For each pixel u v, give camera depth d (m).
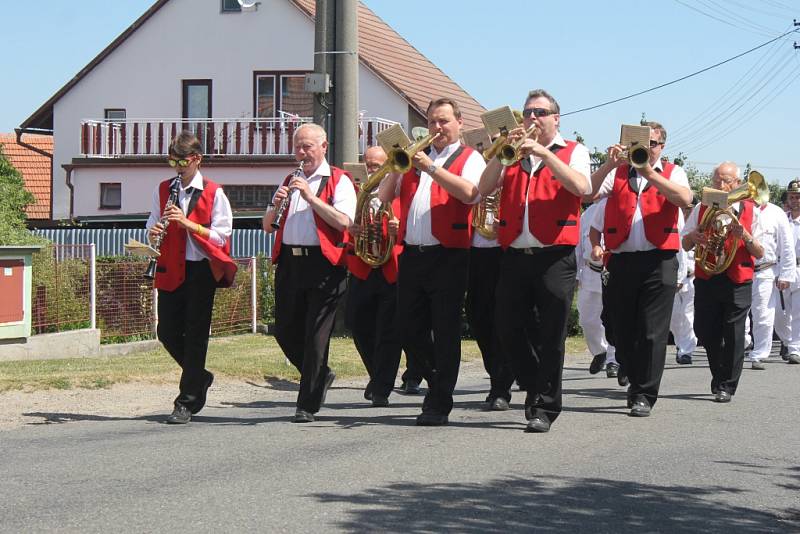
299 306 10.23
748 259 11.96
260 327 21.77
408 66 40.19
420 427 9.78
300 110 36.81
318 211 9.86
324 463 8.00
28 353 16.50
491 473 7.72
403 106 35.94
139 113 37.78
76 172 36.66
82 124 36.59
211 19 37.22
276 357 16.16
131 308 19.11
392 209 11.60
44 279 17.38
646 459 8.38
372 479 7.47
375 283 11.85
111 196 36.78
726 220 12.16
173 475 7.59
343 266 10.18
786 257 16.42
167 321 10.25
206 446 8.74
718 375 11.95
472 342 19.48
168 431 9.61
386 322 11.66
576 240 9.45
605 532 6.34
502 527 6.36
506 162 8.96
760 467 8.23
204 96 37.44
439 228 9.70
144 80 37.66
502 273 9.65
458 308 9.83
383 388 11.60
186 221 9.95
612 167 10.11
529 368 9.85
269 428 9.74
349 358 16.16
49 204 42.72
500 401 11.12
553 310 9.42
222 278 10.14
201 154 10.19
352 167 12.43
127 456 8.31
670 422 10.27
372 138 34.41
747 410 11.18
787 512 6.95
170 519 6.40
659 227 10.54
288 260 10.16
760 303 15.92
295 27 36.78
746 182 12.09
